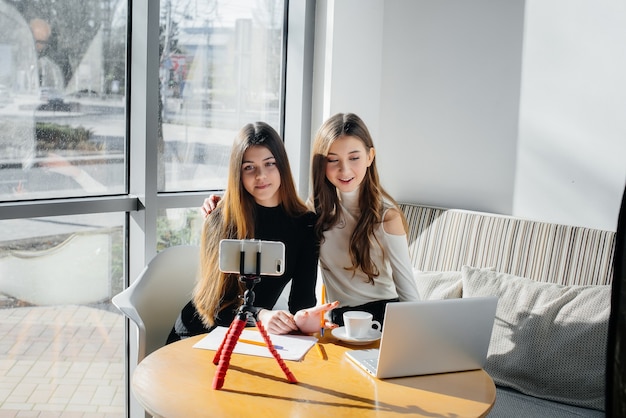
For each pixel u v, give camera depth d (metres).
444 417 1.58
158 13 2.83
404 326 1.77
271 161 2.38
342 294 2.49
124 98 2.88
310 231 2.50
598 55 2.79
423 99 3.40
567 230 2.75
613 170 2.77
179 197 3.05
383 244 2.48
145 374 1.80
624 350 0.64
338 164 2.45
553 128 2.95
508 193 3.12
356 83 3.46
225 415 1.55
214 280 2.33
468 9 3.21
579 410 2.33
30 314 2.66
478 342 1.89
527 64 3.02
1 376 2.61
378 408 1.62
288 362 1.92
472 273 2.76
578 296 2.49
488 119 3.17
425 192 3.42
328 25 3.34
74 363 2.80
